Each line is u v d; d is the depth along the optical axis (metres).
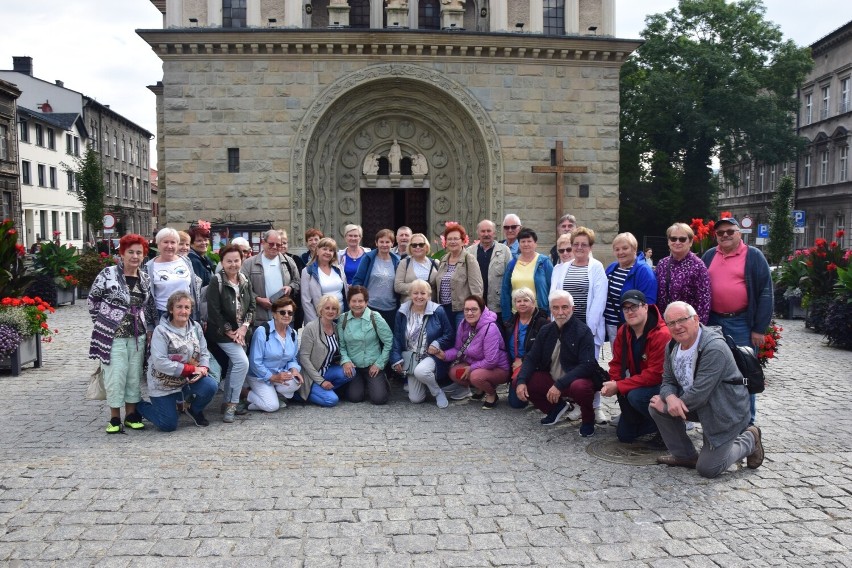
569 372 8.30
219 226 22.89
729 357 6.65
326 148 24.81
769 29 43.81
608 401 10.06
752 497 6.26
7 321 11.93
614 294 8.95
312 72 23.45
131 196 73.69
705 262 8.70
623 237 8.88
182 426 8.73
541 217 24.92
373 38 23.20
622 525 5.67
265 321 10.34
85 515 5.84
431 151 25.91
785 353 14.50
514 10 24.75
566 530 5.57
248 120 23.34
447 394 10.26
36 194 51.62
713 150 46.00
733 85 42.28
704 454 6.78
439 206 26.06
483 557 5.12
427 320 9.84
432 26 25.53
